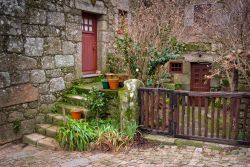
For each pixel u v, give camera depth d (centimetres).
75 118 556
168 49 596
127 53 596
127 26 694
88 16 749
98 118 569
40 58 589
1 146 521
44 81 602
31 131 576
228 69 578
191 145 477
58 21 625
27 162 440
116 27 819
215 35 609
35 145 527
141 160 426
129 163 416
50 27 607
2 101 517
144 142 498
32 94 576
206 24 671
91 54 766
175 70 879
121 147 479
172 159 425
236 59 533
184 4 814
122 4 841
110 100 579
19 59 545
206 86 859
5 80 520
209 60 809
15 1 530
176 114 496
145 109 524
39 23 582
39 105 594
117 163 418
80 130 495
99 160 433
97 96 577
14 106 541
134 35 613
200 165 396
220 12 626
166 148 473
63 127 510
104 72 782
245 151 438
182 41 753
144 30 625
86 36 746
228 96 451
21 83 552
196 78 871
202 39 772
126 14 870
